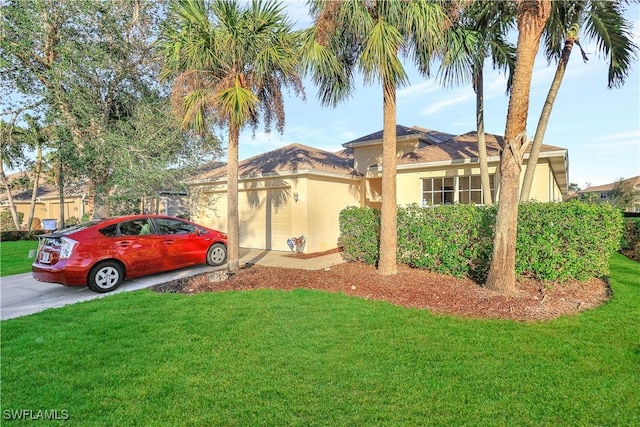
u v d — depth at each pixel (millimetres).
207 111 8195
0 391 3320
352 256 9922
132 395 3250
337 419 2867
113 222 8062
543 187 10242
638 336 4578
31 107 12594
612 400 3133
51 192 27859
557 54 9461
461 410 2986
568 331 4758
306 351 4160
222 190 14891
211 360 3945
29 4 11070
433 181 12156
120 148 11172
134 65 12805
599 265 7305
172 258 8812
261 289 7188
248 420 2869
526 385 3371
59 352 4191
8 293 7590
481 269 7820
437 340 4457
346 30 7602
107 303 6320
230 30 7672
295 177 12586
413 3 6762
